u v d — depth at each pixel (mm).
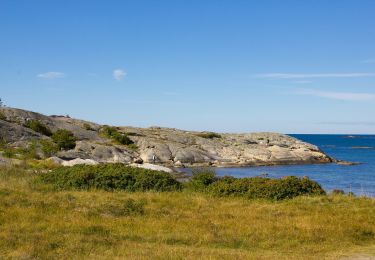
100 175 27516
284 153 94250
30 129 74062
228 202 23891
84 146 72688
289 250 14984
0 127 68000
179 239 15703
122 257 12734
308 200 24453
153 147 83812
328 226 18000
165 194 25688
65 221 17375
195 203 22969
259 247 15297
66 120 99312
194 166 78875
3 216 17234
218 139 107500
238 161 86812
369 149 165875
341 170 78250
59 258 12625
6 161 42781
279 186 26094
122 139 86188
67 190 25844
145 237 15852
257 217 19734
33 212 18250
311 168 81938
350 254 14445
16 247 13531
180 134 102750
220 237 16188
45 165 45219
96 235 15602
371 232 17594
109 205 20484
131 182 27562
